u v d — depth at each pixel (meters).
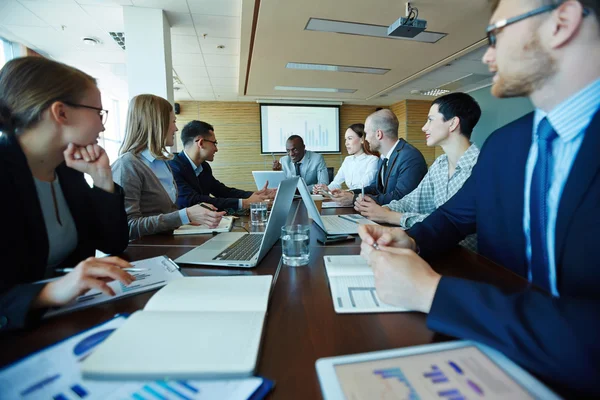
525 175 0.70
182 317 0.49
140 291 0.63
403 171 2.15
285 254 0.81
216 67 4.72
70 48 3.87
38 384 0.35
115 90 5.90
